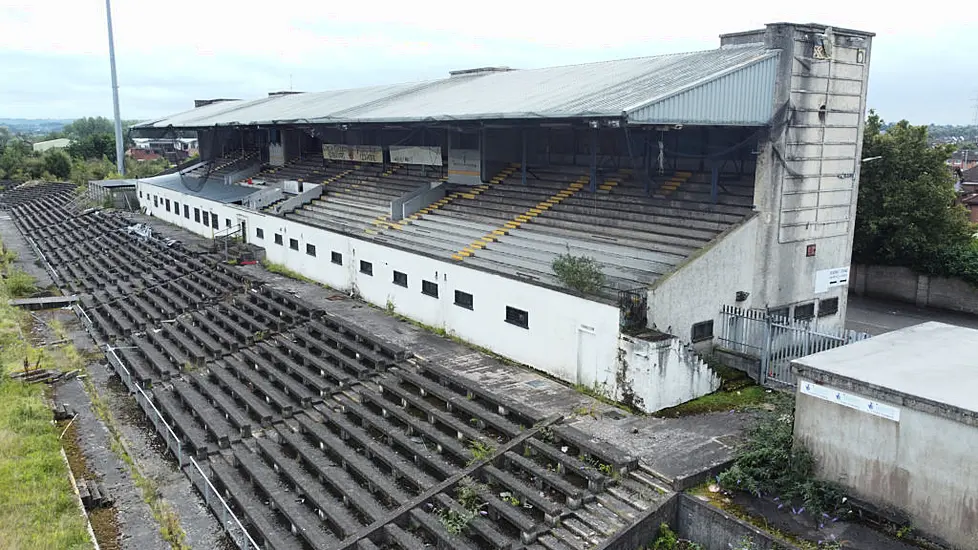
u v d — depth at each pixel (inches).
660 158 839.7
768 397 692.1
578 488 536.1
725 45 936.3
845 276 917.2
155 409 717.3
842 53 829.2
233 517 522.9
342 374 773.3
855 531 469.7
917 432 451.2
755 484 517.3
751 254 805.2
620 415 659.4
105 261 1488.7
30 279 1358.3
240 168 2111.2
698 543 509.0
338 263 1168.8
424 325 961.5
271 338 936.9
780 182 802.2
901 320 1207.6
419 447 613.0
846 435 490.3
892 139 1282.0
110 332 1029.2
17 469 615.5
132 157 4375.0
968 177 2632.9
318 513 550.6
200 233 1750.7
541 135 1195.3
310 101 1764.3
